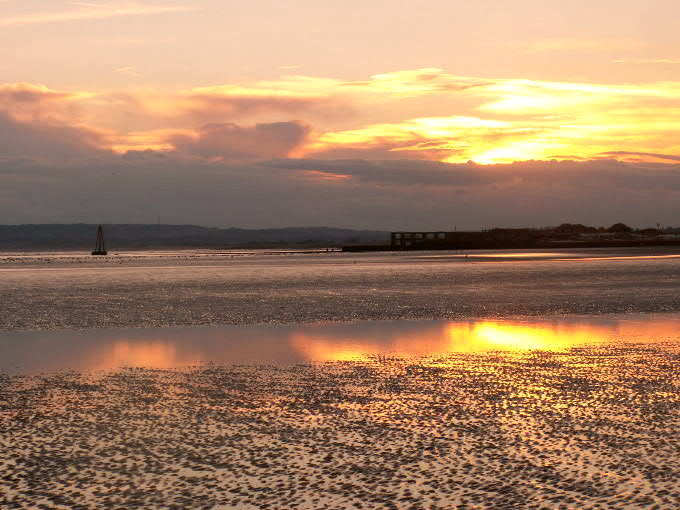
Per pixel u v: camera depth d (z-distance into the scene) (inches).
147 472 382.9
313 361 757.9
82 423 491.5
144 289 1846.7
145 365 738.8
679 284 1875.0
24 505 336.8
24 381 653.9
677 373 665.6
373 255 5959.6
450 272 2652.6
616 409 519.8
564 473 375.9
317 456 411.2
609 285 1866.4
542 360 750.5
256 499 344.2
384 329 1028.5
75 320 1160.2
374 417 505.4
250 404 551.2
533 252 6501.0
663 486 353.7
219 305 1391.5
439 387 613.3
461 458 405.1
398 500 341.1
